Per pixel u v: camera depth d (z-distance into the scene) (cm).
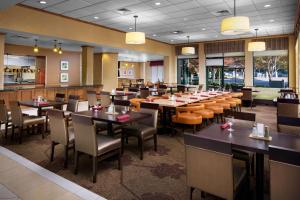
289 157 164
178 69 1454
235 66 1252
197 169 209
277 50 1120
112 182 300
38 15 692
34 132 537
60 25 754
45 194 269
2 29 625
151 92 1052
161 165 358
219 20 830
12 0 440
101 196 265
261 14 751
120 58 1786
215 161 196
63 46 1120
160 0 617
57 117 347
